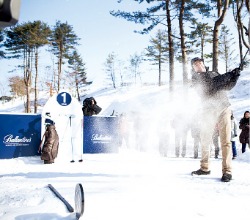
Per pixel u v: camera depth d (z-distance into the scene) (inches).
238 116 883.4
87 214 79.7
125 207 87.3
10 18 28.5
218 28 470.6
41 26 1483.8
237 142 510.9
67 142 265.9
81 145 266.8
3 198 103.2
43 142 270.8
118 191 111.0
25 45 1518.2
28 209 86.1
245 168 199.6
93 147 323.9
